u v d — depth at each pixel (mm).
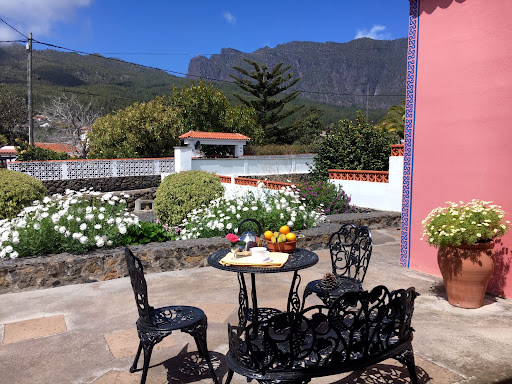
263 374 2145
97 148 22078
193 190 10023
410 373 2545
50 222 5738
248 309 4066
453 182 5105
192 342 3572
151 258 5844
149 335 2707
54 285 5273
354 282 3879
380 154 11617
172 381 2900
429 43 5328
